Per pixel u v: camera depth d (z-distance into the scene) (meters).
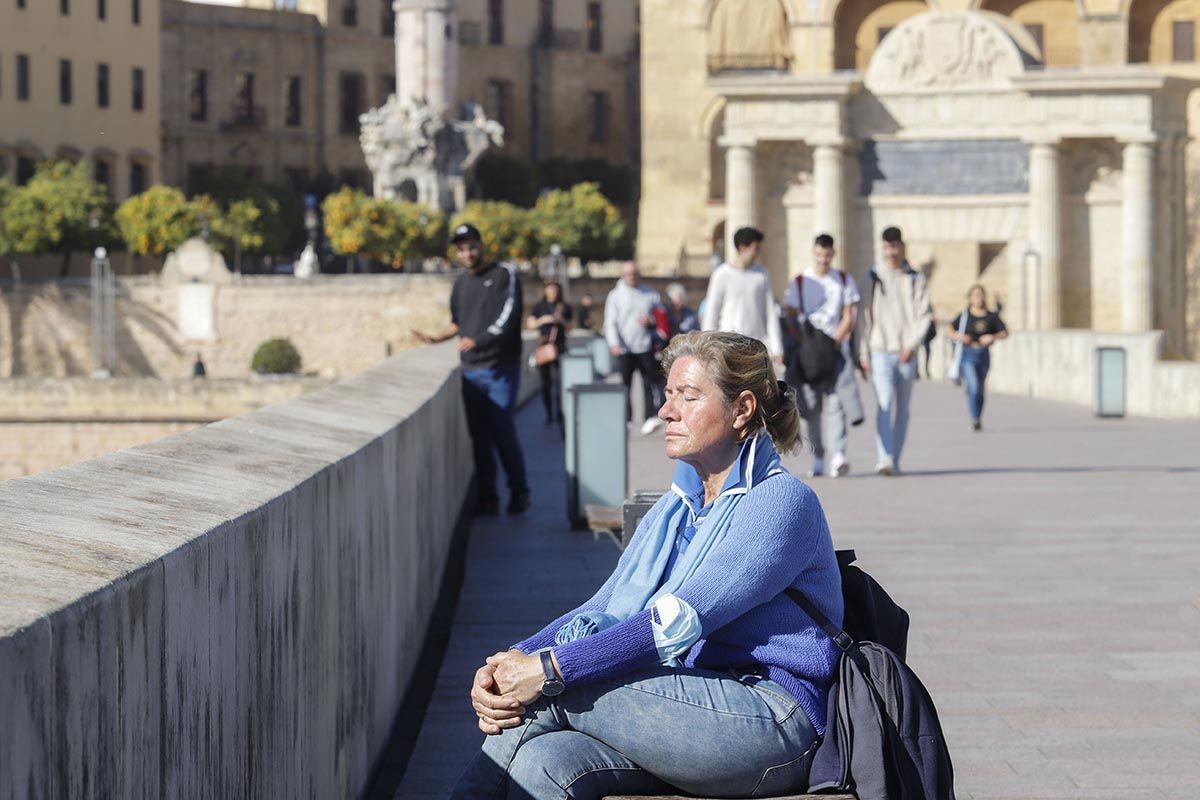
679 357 4.91
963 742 7.94
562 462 22.61
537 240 88.25
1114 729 8.16
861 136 55.03
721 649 4.65
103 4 97.81
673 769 4.48
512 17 120.06
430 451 11.25
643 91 93.69
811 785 4.55
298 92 113.19
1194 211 76.38
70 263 92.75
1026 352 37.81
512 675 4.46
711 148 93.94
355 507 6.89
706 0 92.31
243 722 4.55
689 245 93.56
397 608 8.62
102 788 3.18
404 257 82.44
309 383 65.19
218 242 88.38
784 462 21.94
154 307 83.88
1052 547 13.97
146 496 4.50
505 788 4.50
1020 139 54.38
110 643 3.23
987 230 54.75
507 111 120.44
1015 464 21.14
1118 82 53.88
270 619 4.95
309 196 104.00
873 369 19.69
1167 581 12.28
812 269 19.28
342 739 6.50
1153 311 56.16
